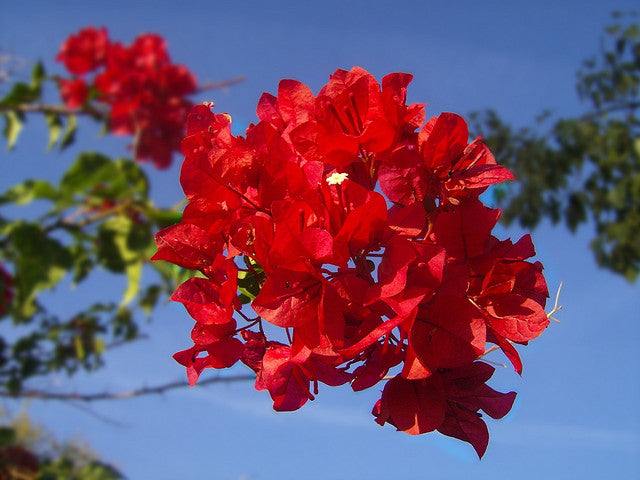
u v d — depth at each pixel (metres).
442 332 0.41
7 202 0.87
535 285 0.44
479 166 0.45
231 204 0.45
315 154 0.44
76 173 0.88
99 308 1.22
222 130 0.46
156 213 0.93
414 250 0.41
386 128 0.43
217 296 0.44
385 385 0.43
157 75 1.34
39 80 1.16
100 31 1.37
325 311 0.40
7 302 1.09
